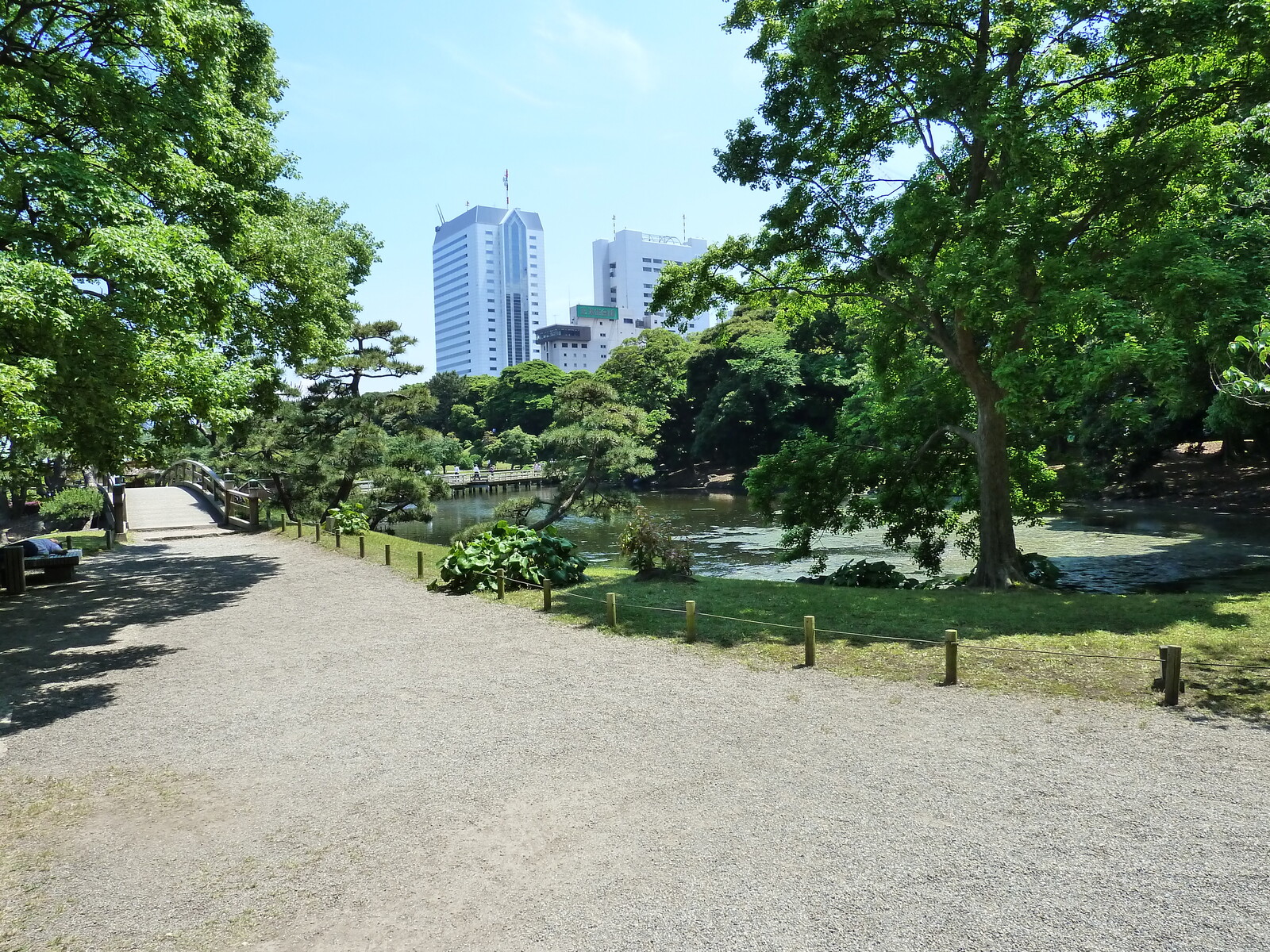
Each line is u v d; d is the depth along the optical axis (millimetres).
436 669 9836
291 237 17062
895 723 7363
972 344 15633
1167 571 20797
